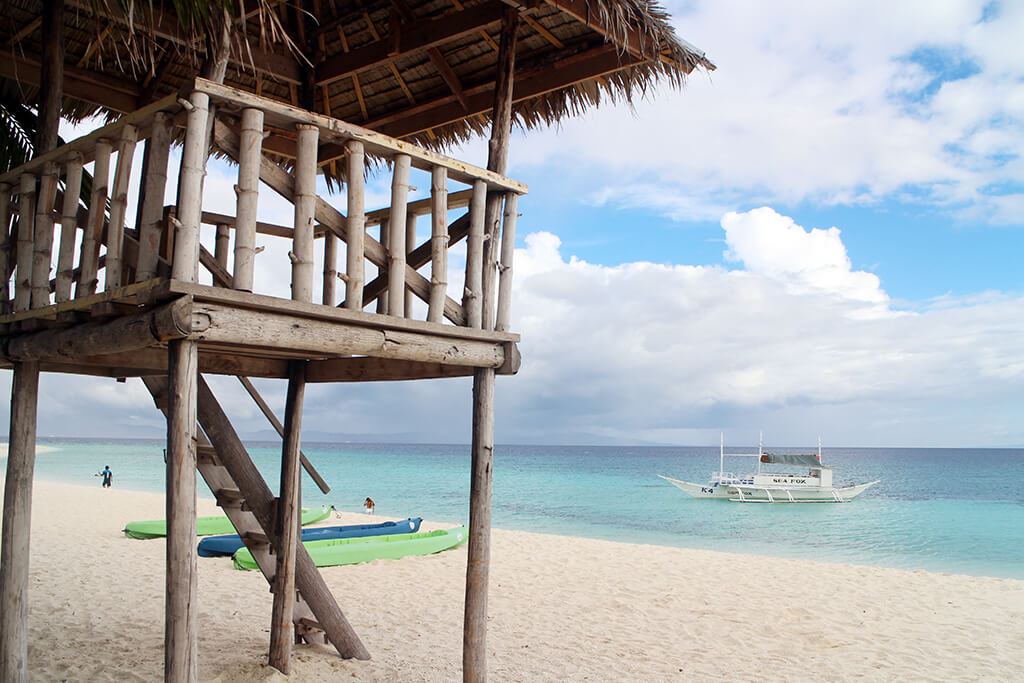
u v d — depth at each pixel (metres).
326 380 5.25
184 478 2.92
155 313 2.91
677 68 5.29
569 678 5.94
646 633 7.65
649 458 105.94
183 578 2.91
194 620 2.94
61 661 5.45
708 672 6.29
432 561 11.72
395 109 6.62
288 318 3.25
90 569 9.78
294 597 5.48
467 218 4.45
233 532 13.77
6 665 3.98
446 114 6.33
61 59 4.42
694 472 63.78
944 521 25.95
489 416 4.31
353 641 5.76
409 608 8.38
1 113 5.62
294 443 5.28
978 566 17.17
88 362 4.17
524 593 9.54
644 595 9.60
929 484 50.94
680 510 28.19
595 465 80.38
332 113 6.81
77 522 14.99
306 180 3.32
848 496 29.83
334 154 6.50
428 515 26.11
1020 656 6.97
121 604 7.71
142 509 18.06
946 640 7.56
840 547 19.81
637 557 12.76
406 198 3.79
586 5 4.57
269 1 5.32
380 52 5.78
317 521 17.33
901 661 6.76
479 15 5.16
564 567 11.59
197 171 2.90
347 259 3.53
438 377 4.73
